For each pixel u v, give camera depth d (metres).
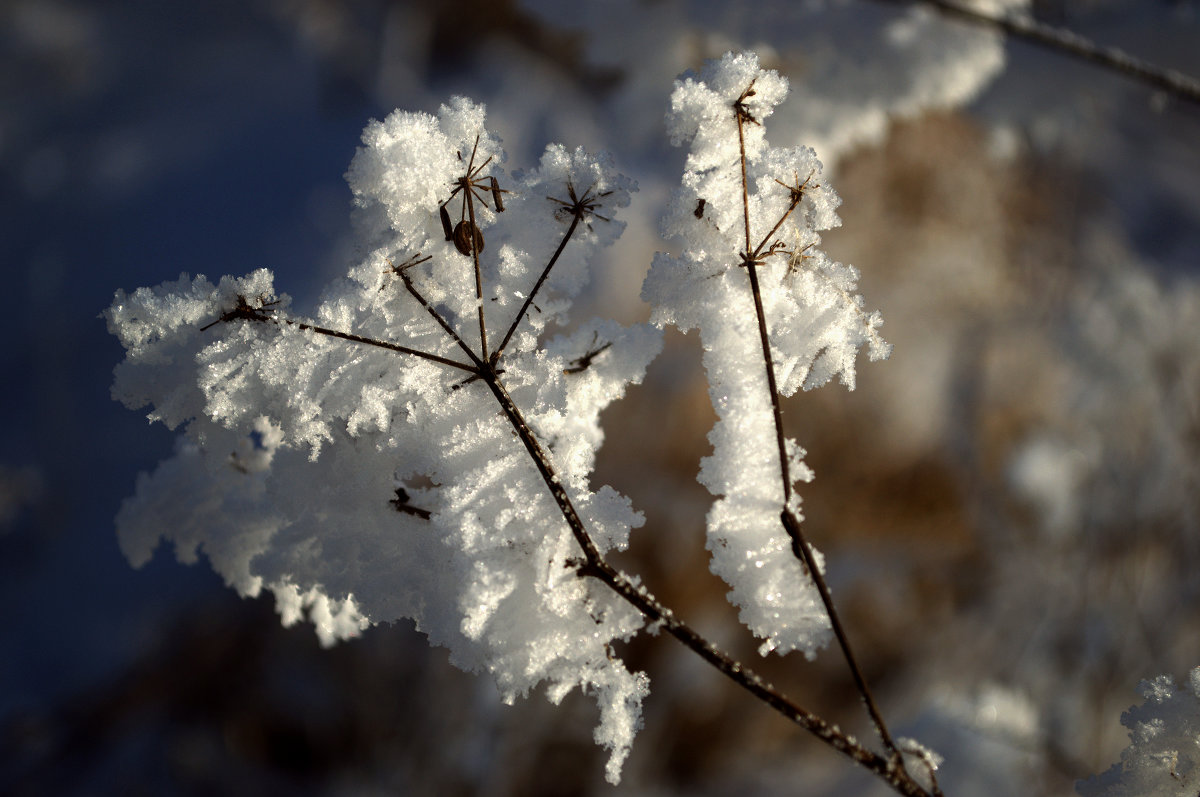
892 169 2.50
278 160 2.94
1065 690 1.65
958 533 2.08
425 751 1.50
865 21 0.78
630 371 0.47
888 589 1.97
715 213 0.46
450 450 0.46
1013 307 2.45
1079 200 2.61
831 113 0.79
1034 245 2.55
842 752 0.44
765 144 0.46
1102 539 1.94
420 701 1.55
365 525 0.46
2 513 2.11
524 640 0.45
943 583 1.98
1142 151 2.66
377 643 1.60
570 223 0.47
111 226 2.83
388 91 3.12
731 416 0.46
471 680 1.57
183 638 1.69
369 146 0.46
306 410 0.46
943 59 0.78
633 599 0.45
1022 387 2.31
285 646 1.63
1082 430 2.17
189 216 2.78
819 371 0.46
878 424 2.22
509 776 1.52
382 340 0.46
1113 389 2.25
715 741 1.71
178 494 0.49
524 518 0.46
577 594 0.45
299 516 0.46
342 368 0.46
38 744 1.60
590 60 0.91
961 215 2.53
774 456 0.46
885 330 2.40
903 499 2.16
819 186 0.46
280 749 1.54
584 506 0.46
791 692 1.79
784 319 0.46
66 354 2.52
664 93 0.91
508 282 0.46
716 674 1.79
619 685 0.45
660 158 2.18
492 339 0.46
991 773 1.32
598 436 0.47
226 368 0.46
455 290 0.46
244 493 0.49
